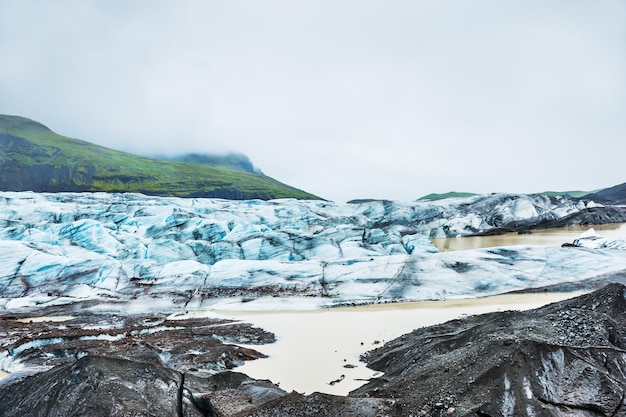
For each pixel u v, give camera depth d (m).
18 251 53.06
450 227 90.75
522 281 45.06
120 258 60.72
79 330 34.12
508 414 14.84
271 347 30.03
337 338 31.67
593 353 17.69
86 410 14.96
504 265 48.22
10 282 49.72
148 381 17.20
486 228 91.12
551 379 16.20
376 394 18.89
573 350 17.62
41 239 62.00
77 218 77.06
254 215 90.69
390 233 71.38
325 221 90.38
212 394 18.64
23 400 16.56
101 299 47.31
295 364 26.22
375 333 32.59
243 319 39.06
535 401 15.24
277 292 47.41
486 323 23.89
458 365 18.50
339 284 48.12
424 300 43.22
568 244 58.22
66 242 62.28
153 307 45.16
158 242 62.94
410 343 26.08
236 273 51.88
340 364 26.02
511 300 40.72
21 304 45.91
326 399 16.70
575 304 24.25
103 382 16.09
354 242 64.81
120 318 40.38
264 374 24.56
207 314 42.28
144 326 35.66
